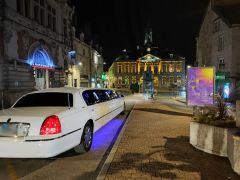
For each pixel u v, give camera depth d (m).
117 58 87.31
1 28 20.11
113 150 6.40
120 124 11.01
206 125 6.35
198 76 13.02
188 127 9.47
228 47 27.94
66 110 6.03
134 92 42.78
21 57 22.59
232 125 6.38
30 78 24.03
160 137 7.82
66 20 35.34
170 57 85.00
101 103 8.46
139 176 4.72
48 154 5.24
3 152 5.26
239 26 26.80
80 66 44.31
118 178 4.62
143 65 84.81
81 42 45.00
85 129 6.70
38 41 25.64
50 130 5.33
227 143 5.79
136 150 6.40
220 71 29.14
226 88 27.48
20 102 6.95
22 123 5.39
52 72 30.02
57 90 7.25
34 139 5.20
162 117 12.11
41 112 5.78
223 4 30.80
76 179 4.95
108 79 95.75
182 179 4.60
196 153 6.19
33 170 5.45
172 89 61.12
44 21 27.80
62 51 33.50
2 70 20.27
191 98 13.18
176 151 6.34
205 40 37.84
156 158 5.77
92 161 6.04
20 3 23.00
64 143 5.61
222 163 5.48
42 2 27.50
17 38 21.88
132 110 15.15
